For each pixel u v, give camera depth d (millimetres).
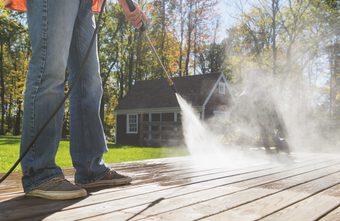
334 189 2609
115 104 46281
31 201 2072
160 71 43469
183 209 1915
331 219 1771
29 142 2191
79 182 2576
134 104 30938
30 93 2193
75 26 2588
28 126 2193
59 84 2250
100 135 2623
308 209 1959
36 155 2180
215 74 29250
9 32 39000
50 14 2211
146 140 21141
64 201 2082
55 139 2215
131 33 40031
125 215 1771
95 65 2641
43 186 2137
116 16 38156
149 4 40906
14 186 2590
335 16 27641
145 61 42406
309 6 27906
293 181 2988
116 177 2707
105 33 39031
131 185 2676
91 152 2592
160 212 1842
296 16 27984
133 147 20016
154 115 29609
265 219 1740
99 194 2307
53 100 2221
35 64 2211
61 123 2258
